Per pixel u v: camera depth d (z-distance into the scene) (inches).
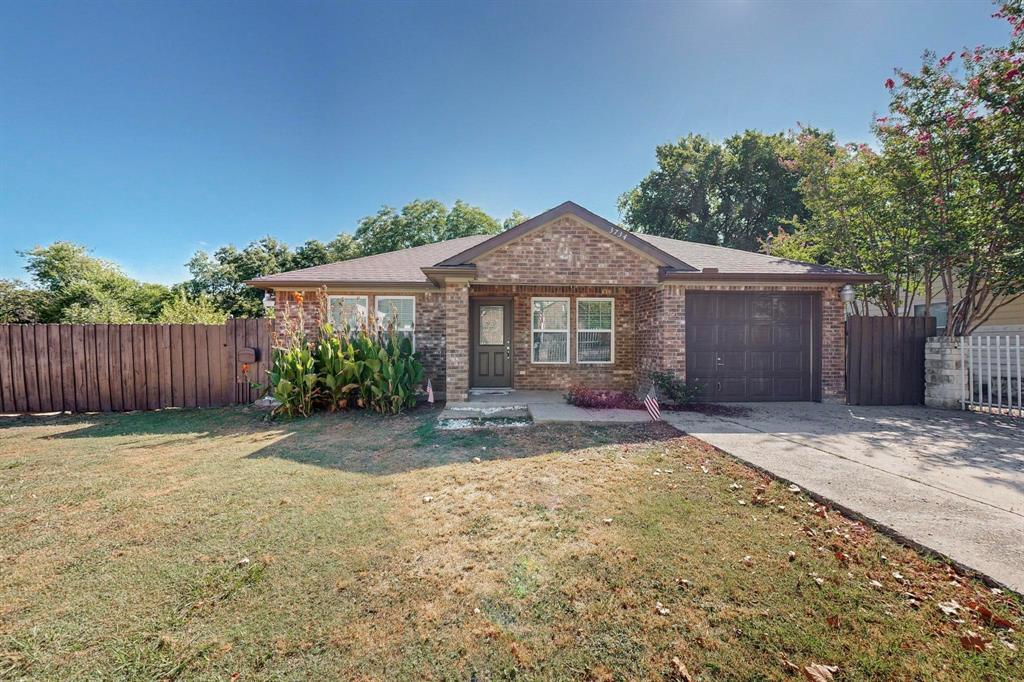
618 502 157.4
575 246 359.6
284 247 1353.3
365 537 133.0
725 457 210.5
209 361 369.1
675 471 190.4
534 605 100.0
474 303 445.4
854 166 435.5
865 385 363.3
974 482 171.2
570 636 90.1
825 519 141.9
